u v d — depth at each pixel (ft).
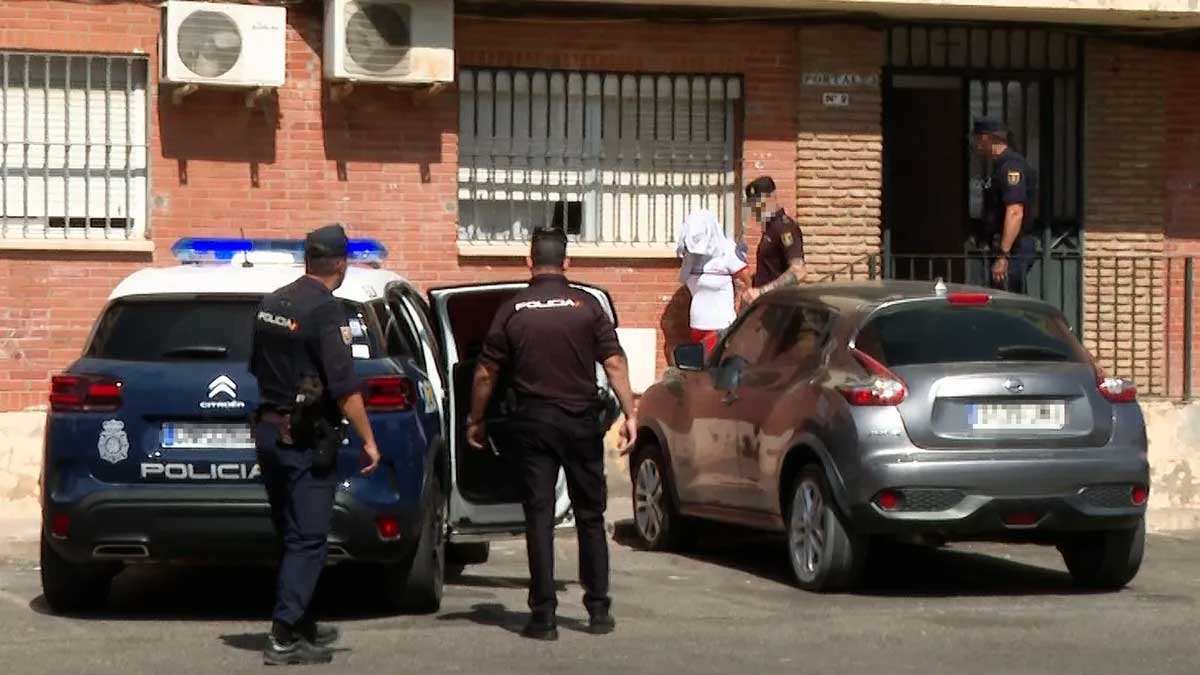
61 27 46.44
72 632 29.63
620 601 33.58
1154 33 53.88
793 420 34.83
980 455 32.89
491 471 34.24
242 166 47.78
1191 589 35.91
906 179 55.47
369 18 46.80
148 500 29.25
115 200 47.37
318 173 48.26
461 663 26.73
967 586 36.11
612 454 48.88
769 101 51.37
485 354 29.04
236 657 27.14
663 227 51.37
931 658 27.40
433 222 49.16
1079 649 28.25
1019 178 49.52
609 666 26.58
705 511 38.88
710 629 30.01
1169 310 54.54
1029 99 54.13
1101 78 54.24
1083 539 35.68
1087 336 54.13
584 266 50.62
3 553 40.19
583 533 29.45
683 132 51.34
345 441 29.43
